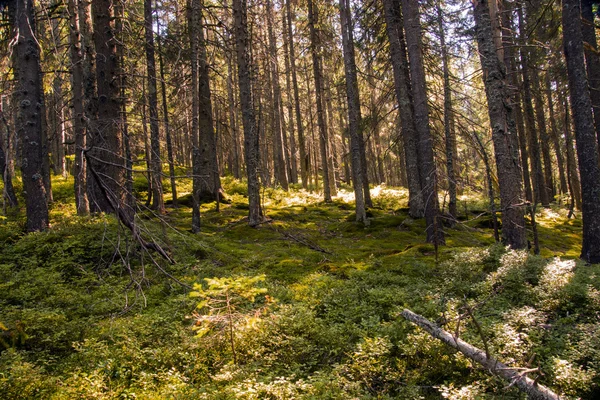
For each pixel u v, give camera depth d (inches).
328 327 256.1
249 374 198.8
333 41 818.2
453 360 204.8
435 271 363.6
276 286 332.5
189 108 620.1
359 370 202.5
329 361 222.8
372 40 701.9
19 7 426.6
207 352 225.9
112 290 306.8
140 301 291.4
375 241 540.1
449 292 297.7
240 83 579.8
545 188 911.0
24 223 462.3
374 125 674.2
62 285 317.1
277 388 180.7
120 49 507.8
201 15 579.8
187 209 713.0
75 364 209.6
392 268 381.7
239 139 1202.0
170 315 270.1
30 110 429.4
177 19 695.7
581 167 389.1
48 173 676.7
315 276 358.6
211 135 724.0
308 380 199.2
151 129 273.6
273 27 885.8
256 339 232.5
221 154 1186.6
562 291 259.8
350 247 512.1
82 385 181.9
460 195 890.1
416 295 298.2
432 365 207.3
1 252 390.6
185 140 1032.2
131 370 204.8
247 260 416.8
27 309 254.5
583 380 169.2
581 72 386.0
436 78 693.9
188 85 566.6
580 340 210.2
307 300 302.0
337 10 801.6
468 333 216.2
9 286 306.3
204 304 205.8
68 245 377.1
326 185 867.4
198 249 421.4
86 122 207.0
